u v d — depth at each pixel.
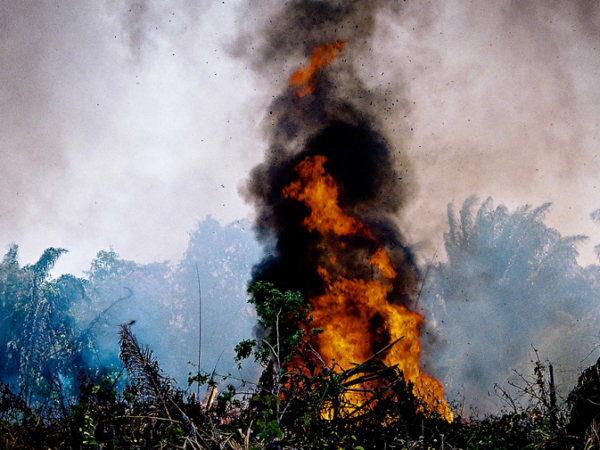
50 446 4.69
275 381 4.79
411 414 4.91
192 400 4.79
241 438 4.11
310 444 4.20
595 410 4.73
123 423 4.45
